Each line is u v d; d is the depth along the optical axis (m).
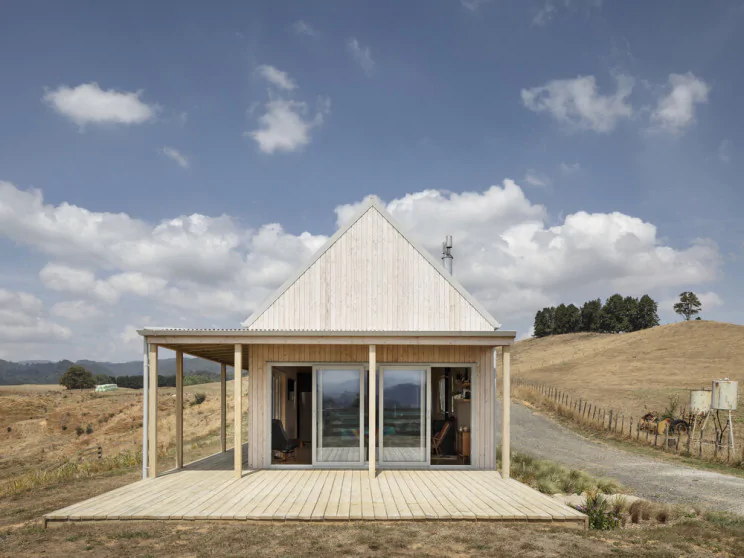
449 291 12.67
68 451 30.97
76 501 10.05
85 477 12.98
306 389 14.60
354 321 12.52
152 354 11.05
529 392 35.53
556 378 51.78
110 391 78.06
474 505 8.46
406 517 7.80
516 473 12.20
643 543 7.20
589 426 23.88
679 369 47.34
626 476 13.82
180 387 12.48
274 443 12.10
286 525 7.67
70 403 60.44
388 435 11.81
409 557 6.34
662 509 9.19
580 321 128.75
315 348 11.92
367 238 12.80
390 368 11.92
